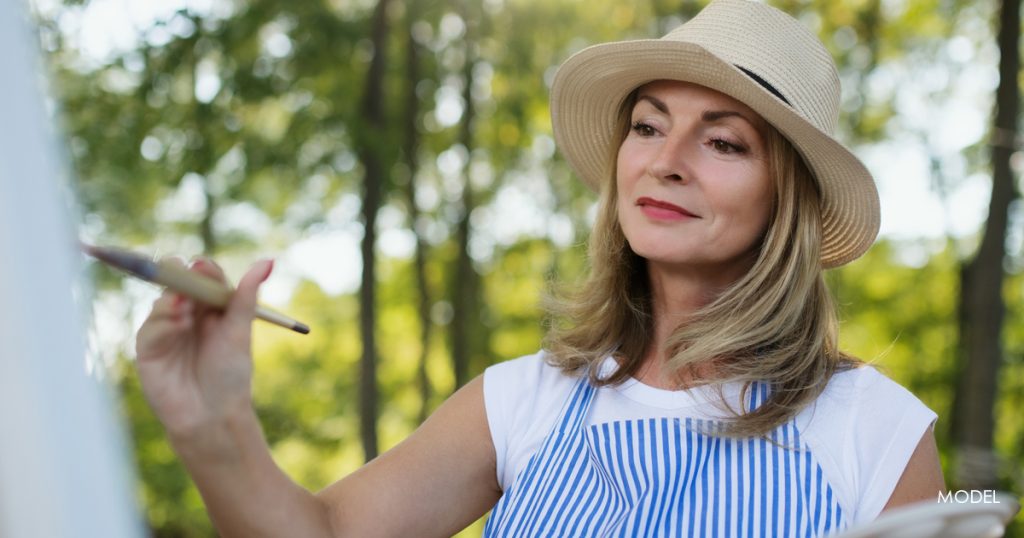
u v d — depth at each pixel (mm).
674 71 1659
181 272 1009
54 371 653
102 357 721
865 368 1690
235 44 9875
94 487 667
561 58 11664
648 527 1560
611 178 1844
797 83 1693
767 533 1535
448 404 1783
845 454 1585
